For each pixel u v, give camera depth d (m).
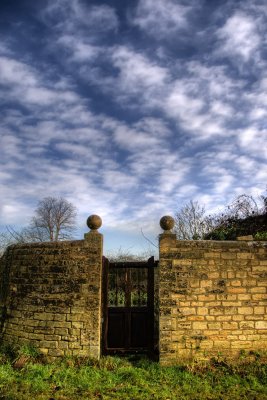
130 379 6.76
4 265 9.67
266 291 7.76
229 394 6.13
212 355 7.46
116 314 8.22
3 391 6.08
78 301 7.83
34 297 8.16
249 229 12.34
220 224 14.60
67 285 7.94
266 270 7.83
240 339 7.55
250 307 7.68
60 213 24.12
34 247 8.46
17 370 7.10
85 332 7.68
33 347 7.90
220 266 7.77
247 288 7.73
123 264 8.33
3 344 8.59
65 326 7.79
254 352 7.52
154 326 8.93
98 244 8.01
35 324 8.02
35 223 22.73
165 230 7.93
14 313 8.50
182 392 6.20
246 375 6.93
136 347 8.05
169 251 7.77
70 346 7.68
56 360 7.60
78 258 8.00
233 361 7.43
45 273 8.16
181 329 7.52
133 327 8.17
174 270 7.71
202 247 7.81
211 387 6.41
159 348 7.47
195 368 7.14
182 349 7.46
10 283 8.82
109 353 7.96
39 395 5.99
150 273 8.27
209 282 7.70
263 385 6.52
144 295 11.02
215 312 7.61
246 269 7.80
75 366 7.32
